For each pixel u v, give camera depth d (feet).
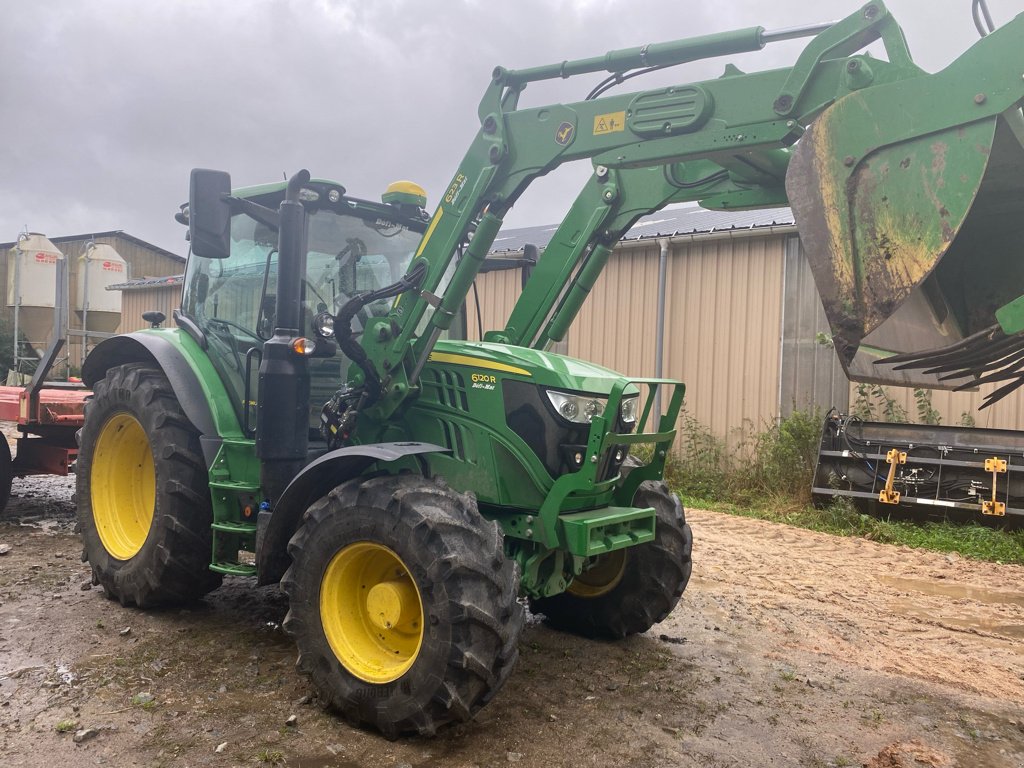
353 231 15.03
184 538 14.21
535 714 11.35
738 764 10.12
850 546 23.70
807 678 13.17
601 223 14.06
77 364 52.01
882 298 9.17
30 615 14.49
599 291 36.96
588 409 12.10
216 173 12.46
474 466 12.34
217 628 14.17
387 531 10.56
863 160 9.34
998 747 10.96
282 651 13.20
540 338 14.87
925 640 15.58
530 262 16.62
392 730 10.32
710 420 33.94
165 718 10.64
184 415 14.76
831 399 31.30
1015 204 10.27
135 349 16.53
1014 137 8.98
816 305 31.58
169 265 82.33
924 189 8.96
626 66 11.88
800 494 29.04
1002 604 18.22
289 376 12.46
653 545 14.32
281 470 12.65
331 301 14.49
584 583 15.05
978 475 25.49
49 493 26.73
